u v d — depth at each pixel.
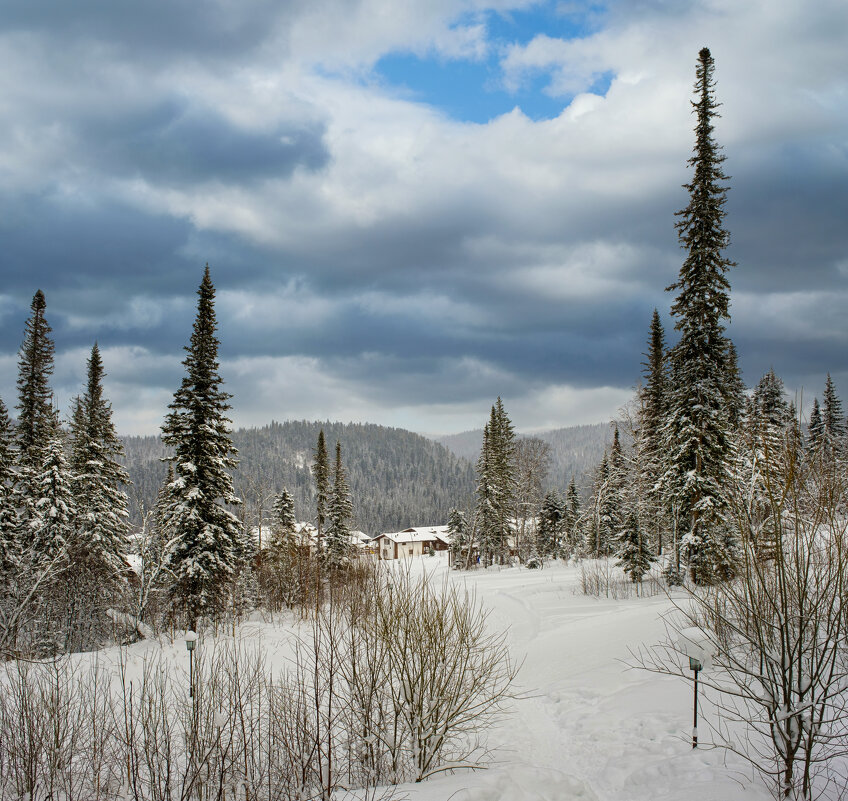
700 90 26.33
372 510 181.00
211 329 30.83
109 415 38.84
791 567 6.54
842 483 6.38
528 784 8.46
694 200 26.27
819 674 6.34
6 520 31.94
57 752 8.89
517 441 74.88
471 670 10.29
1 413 33.88
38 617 21.94
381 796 8.14
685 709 11.00
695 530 25.05
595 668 15.73
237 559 33.03
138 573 32.28
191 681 10.10
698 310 26.14
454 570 59.78
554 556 65.12
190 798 8.93
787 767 6.58
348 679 10.04
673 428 27.73
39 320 39.00
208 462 29.69
